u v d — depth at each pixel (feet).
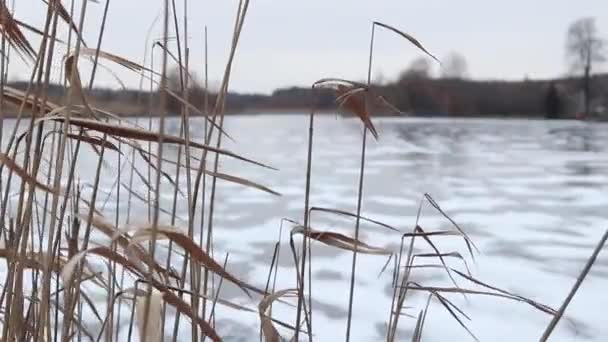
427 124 116.88
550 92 145.59
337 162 38.70
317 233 2.93
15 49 2.63
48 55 2.51
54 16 2.53
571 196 23.57
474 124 117.29
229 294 10.01
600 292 10.55
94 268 6.34
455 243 14.71
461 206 21.15
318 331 8.48
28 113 2.75
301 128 96.73
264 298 2.71
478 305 9.76
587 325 8.86
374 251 2.93
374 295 10.36
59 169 2.60
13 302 2.68
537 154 45.16
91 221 2.60
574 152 47.14
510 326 8.82
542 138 67.51
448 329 8.71
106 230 2.56
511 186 26.68
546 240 15.28
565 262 12.91
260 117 158.61
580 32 140.36
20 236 2.65
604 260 13.03
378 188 26.21
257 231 16.19
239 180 2.64
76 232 2.72
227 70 2.85
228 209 19.98
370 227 16.84
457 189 25.76
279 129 92.79
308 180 2.91
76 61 2.34
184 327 8.10
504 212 19.85
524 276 11.70
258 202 21.74
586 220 18.29
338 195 23.94
